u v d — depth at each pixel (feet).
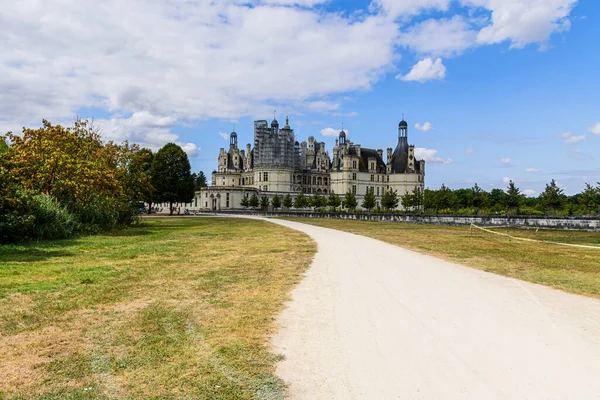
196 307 32.81
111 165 138.62
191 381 20.20
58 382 19.93
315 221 199.21
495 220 173.78
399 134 531.91
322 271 49.60
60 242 80.43
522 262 58.34
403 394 19.04
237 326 28.27
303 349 24.39
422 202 365.81
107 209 114.11
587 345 25.17
